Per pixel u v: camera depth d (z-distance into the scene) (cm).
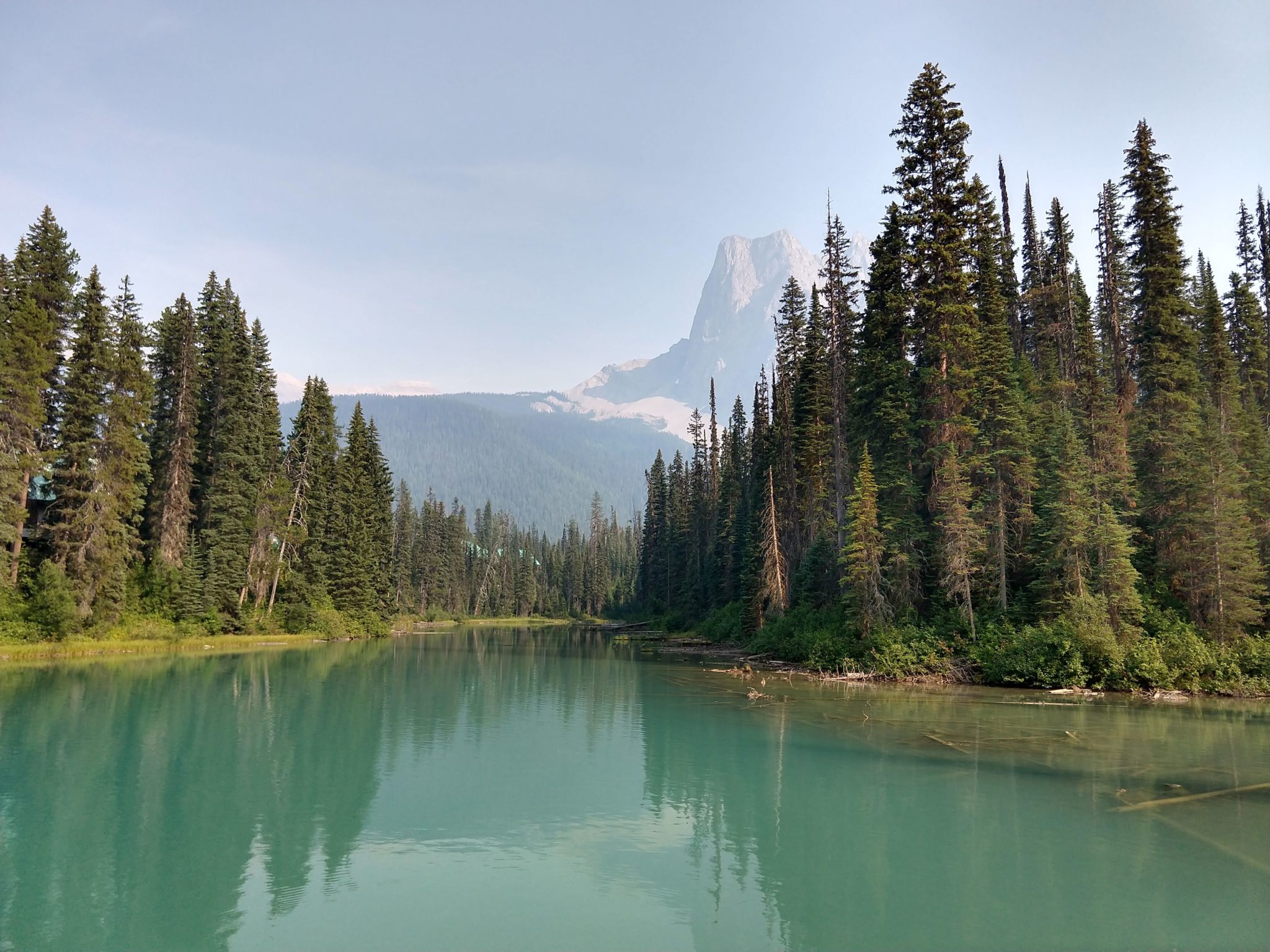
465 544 16800
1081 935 1004
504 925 1041
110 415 4566
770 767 1914
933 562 3834
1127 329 4997
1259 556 3416
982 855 1295
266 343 6731
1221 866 1234
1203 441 3350
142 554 5181
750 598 5572
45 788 1688
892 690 3266
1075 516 3197
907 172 4041
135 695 2967
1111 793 1647
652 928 1029
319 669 4181
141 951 962
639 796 1662
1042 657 3191
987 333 3950
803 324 6116
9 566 4241
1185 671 3038
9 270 4578
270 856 1304
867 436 4156
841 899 1124
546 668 4522
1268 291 5803
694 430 9675
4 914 1070
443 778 1812
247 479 5919
